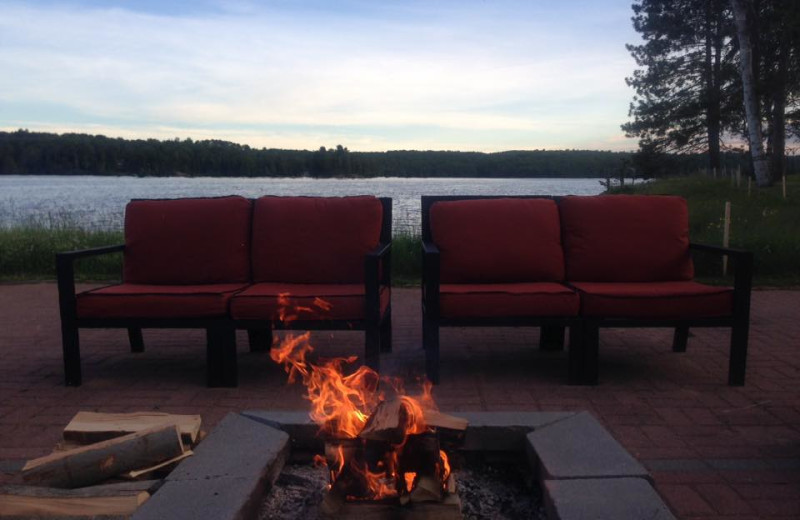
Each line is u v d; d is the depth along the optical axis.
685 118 27.80
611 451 2.23
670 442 2.99
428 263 3.80
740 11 17.00
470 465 2.50
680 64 27.70
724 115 26.19
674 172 29.14
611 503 1.89
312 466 2.48
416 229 9.46
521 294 3.80
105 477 2.29
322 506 2.04
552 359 4.47
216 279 4.29
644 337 5.15
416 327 5.48
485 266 4.27
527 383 3.91
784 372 4.11
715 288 4.00
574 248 4.38
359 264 4.25
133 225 4.36
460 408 3.46
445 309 3.81
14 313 6.07
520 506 2.23
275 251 4.29
